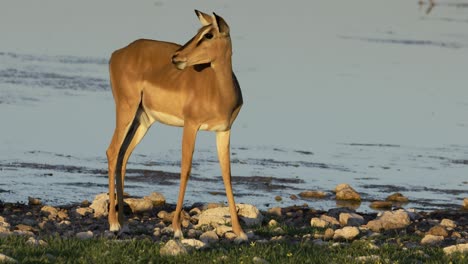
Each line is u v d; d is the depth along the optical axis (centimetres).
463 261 3762
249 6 19850
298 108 9450
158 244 3869
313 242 4144
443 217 5497
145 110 4672
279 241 4144
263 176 6775
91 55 11894
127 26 15112
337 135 8338
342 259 3709
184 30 14950
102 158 7131
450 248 4016
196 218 4997
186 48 4219
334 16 19262
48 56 11569
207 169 6894
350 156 7575
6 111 8469
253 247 3853
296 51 13775
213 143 7800
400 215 4975
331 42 15025
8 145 7319
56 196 5891
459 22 19500
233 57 12731
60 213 5019
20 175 6438
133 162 6988
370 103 9950
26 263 3422
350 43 15025
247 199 6078
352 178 6875
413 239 4453
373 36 16138
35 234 4341
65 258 3553
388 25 18162
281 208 5544
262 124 8619
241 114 9038
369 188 6606
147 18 16388
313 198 6244
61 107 8788
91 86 9856
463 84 11594
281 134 8262
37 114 8444
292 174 6894
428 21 19338
